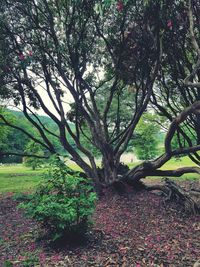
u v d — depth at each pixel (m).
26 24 12.21
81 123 15.28
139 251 7.50
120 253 7.32
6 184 20.41
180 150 11.49
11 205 12.16
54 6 12.72
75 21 12.73
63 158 8.86
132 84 14.41
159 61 11.90
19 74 12.87
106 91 18.97
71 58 12.61
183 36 12.05
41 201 7.62
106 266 6.65
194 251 7.61
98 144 13.68
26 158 34.25
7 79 12.77
